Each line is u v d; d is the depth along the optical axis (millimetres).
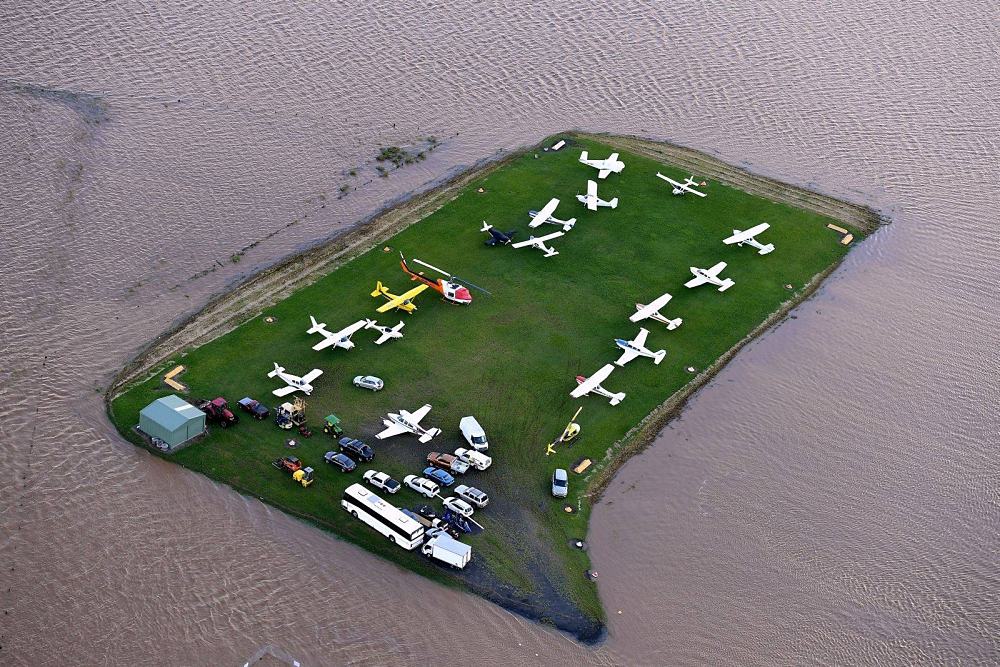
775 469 134375
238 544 117812
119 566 114750
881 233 185125
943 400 148125
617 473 131375
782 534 125188
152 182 183125
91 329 149125
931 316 165125
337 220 177750
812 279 171250
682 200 188375
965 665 110875
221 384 139250
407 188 187625
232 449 129125
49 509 120875
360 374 142875
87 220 172250
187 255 166875
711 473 132875
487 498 124688
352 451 128500
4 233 166875
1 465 125938
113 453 128250
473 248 171250
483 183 189250
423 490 124188
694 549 122250
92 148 190000
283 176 188125
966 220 190125
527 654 108438
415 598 113125
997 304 169000
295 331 150250
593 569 118250
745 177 198000
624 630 111750
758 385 148000
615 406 141250
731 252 175625
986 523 129000
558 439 134625
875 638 113250
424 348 148625
